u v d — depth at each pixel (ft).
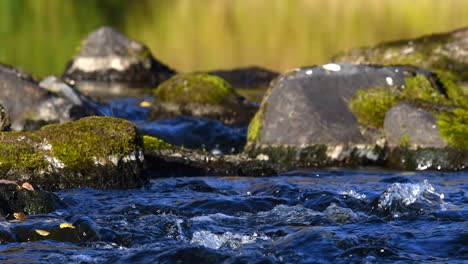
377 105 120.88
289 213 82.43
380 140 117.50
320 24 292.61
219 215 81.46
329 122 118.21
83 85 223.71
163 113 157.38
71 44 285.43
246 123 151.94
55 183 92.43
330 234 71.61
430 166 113.91
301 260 67.46
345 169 114.93
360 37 282.77
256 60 274.36
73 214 82.17
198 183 98.27
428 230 75.56
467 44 195.72
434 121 115.75
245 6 303.68
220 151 134.00
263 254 68.74
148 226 77.25
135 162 96.27
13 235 73.82
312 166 116.88
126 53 240.73
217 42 287.69
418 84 124.88
